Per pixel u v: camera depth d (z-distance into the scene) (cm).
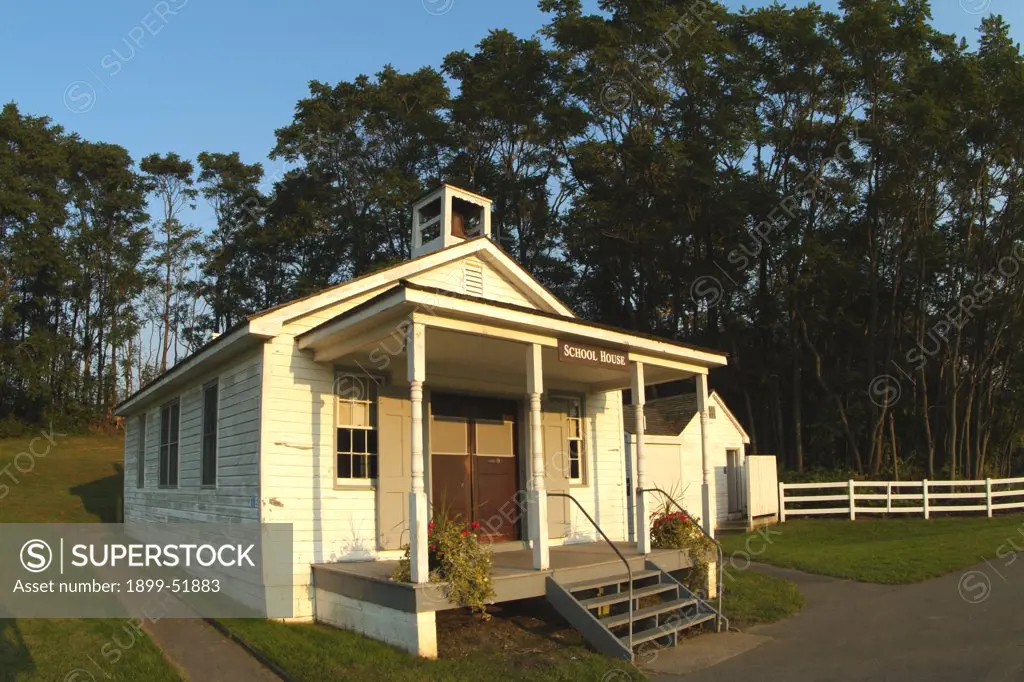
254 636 878
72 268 4247
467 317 895
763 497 2180
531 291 1291
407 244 3750
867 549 1606
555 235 3484
